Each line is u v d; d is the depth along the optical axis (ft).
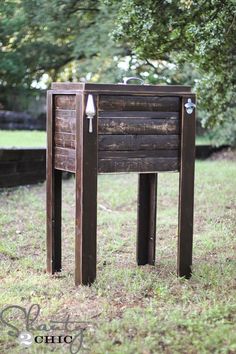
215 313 13.12
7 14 40.86
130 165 15.10
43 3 39.42
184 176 15.71
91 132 14.53
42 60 47.03
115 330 12.35
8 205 26.73
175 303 14.05
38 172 33.65
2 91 54.24
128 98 14.89
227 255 18.34
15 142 43.73
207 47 19.88
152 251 17.40
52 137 16.14
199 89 25.21
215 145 45.06
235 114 31.19
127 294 14.66
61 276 16.39
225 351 11.34
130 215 25.34
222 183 31.17
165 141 15.46
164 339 11.86
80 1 38.81
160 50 22.53
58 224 16.62
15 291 14.96
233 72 23.20
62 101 15.61
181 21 21.27
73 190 31.58
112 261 17.98
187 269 16.08
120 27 21.72
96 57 43.29
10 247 19.49
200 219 23.79
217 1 19.98
